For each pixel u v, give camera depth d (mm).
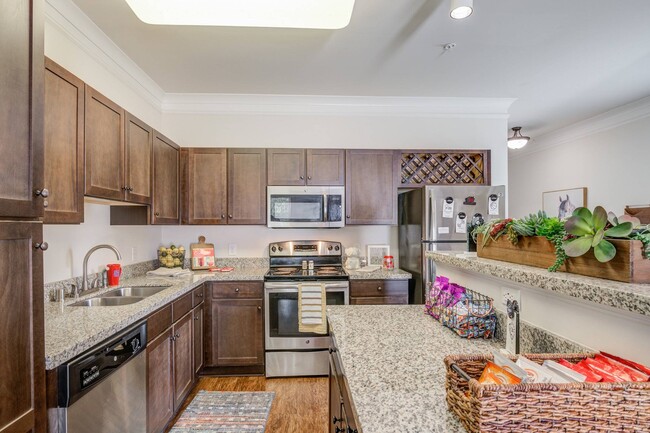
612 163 3811
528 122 4152
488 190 2951
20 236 1025
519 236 1113
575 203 4312
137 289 2371
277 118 3424
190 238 3379
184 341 2330
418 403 799
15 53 1009
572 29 2186
